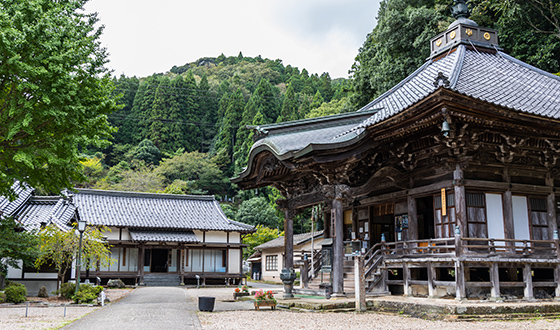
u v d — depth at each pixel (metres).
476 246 14.59
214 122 102.88
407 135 16.61
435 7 34.69
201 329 10.95
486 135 15.96
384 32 34.25
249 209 61.97
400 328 11.06
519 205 16.81
